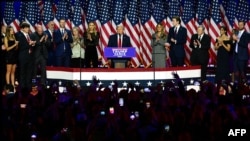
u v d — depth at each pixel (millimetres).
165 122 18719
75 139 17969
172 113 19656
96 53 32000
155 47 31844
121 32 31625
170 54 31984
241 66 32000
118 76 29203
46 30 32031
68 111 19875
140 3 35625
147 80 29344
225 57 31984
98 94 22031
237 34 32656
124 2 35625
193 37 31969
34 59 30234
